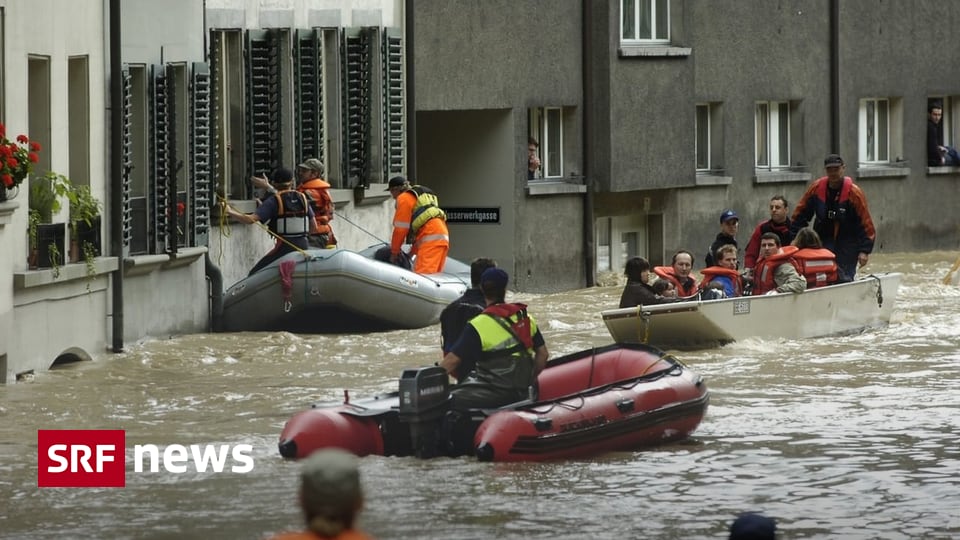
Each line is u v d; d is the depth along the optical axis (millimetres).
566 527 22547
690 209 65875
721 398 33438
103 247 39562
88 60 38875
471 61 57188
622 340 41031
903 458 27453
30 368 35625
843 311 44094
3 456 27375
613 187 61000
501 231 58531
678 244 65562
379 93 53625
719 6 66500
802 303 42594
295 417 27125
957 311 49812
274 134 48688
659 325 40250
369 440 27078
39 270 35719
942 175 77438
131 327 40594
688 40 63812
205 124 44156
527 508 23609
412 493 24422
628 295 41062
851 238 45781
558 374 29969
